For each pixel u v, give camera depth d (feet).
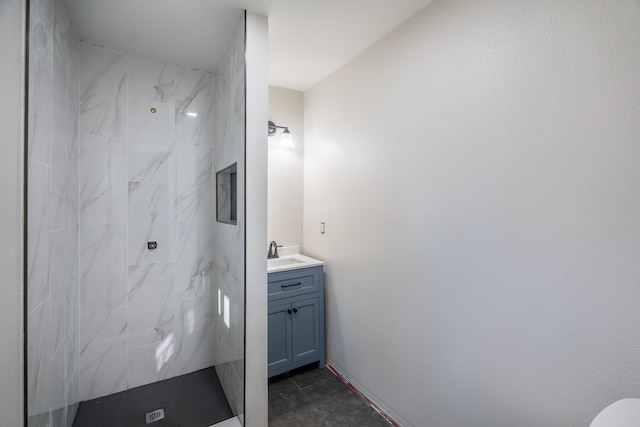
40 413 3.95
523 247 4.03
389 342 6.26
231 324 6.24
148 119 7.02
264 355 5.58
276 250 8.79
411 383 5.75
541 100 3.80
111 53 6.61
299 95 9.30
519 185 4.05
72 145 5.72
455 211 4.90
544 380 3.84
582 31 3.43
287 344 7.52
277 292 7.38
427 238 5.40
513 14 4.06
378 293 6.54
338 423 6.02
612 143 3.24
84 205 6.34
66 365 5.28
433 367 5.31
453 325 4.97
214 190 7.78
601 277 3.34
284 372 7.64
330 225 8.14
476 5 4.52
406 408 5.85
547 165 3.76
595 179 3.37
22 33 3.43
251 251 5.48
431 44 5.24
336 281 7.91
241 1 5.16
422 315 5.52
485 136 4.44
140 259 6.93
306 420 6.09
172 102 7.29
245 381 5.42
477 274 4.60
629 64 3.11
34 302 3.72
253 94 5.47
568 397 3.62
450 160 4.96
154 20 5.66
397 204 6.02
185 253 7.46
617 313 3.24
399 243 5.99
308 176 9.14
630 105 3.11
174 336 7.34
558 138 3.66
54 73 4.56
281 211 9.06
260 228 5.56
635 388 3.13
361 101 6.95
